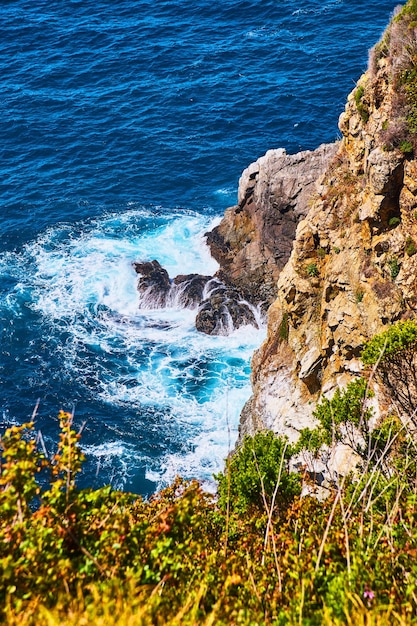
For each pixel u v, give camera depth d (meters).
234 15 99.94
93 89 86.56
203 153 75.62
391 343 24.12
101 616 9.43
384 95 34.03
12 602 10.04
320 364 38.28
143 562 11.52
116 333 56.53
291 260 41.75
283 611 10.65
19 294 59.84
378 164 32.25
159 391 51.31
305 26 95.81
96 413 49.34
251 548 14.46
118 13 102.62
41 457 11.60
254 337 56.03
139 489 44.16
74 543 11.43
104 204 70.00
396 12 35.38
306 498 16.67
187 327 57.19
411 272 32.28
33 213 68.81
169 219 68.12
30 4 105.81
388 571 11.59
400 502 14.09
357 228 36.44
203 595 10.93
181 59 91.00
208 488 43.81
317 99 81.69
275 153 59.59
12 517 11.40
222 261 62.06
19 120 81.19
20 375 52.31
